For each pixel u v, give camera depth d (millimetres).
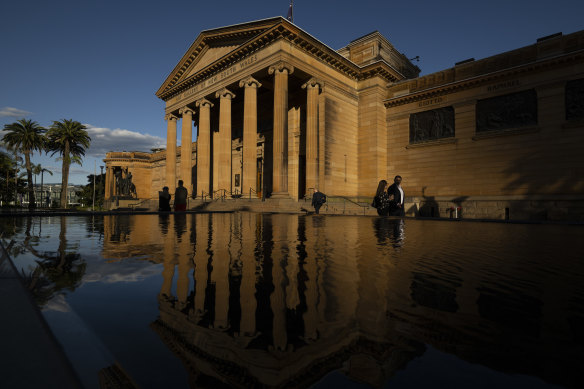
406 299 1527
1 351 815
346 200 28359
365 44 33781
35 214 11516
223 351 909
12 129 52219
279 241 4238
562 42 22266
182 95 38219
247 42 28172
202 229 6332
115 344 947
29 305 1282
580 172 21188
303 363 805
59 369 722
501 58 25016
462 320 1206
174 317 1252
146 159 70062
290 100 33969
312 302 1483
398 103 31094
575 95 21688
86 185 87750
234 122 41375
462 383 656
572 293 1639
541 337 1008
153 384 651
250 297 1578
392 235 5324
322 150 28688
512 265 2496
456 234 5637
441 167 28016
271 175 36406
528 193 23234
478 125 26094
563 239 4844
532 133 23250
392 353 880
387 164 31859
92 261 2586
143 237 4664
